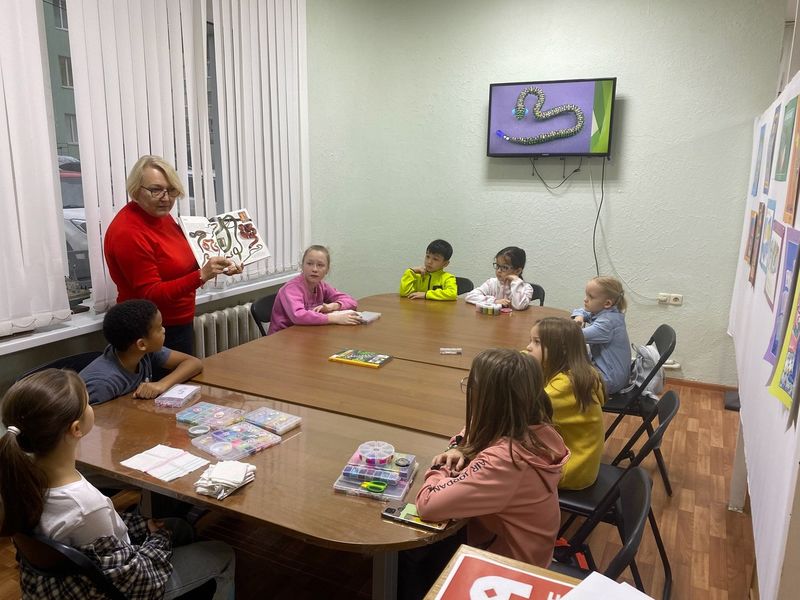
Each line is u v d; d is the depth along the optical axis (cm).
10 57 210
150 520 143
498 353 131
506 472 122
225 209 333
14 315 219
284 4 364
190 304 247
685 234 379
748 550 215
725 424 332
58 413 109
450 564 91
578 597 78
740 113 355
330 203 436
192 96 301
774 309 156
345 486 126
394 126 432
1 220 212
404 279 351
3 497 105
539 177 404
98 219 252
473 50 404
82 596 111
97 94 246
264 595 190
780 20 338
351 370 207
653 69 368
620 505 154
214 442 145
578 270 407
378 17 420
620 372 252
